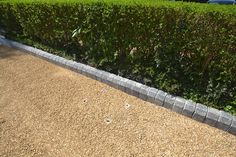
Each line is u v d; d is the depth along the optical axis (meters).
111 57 5.44
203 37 3.97
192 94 4.29
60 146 3.67
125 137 3.72
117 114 4.25
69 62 6.14
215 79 4.12
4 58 7.28
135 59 5.06
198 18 3.92
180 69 4.51
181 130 3.77
